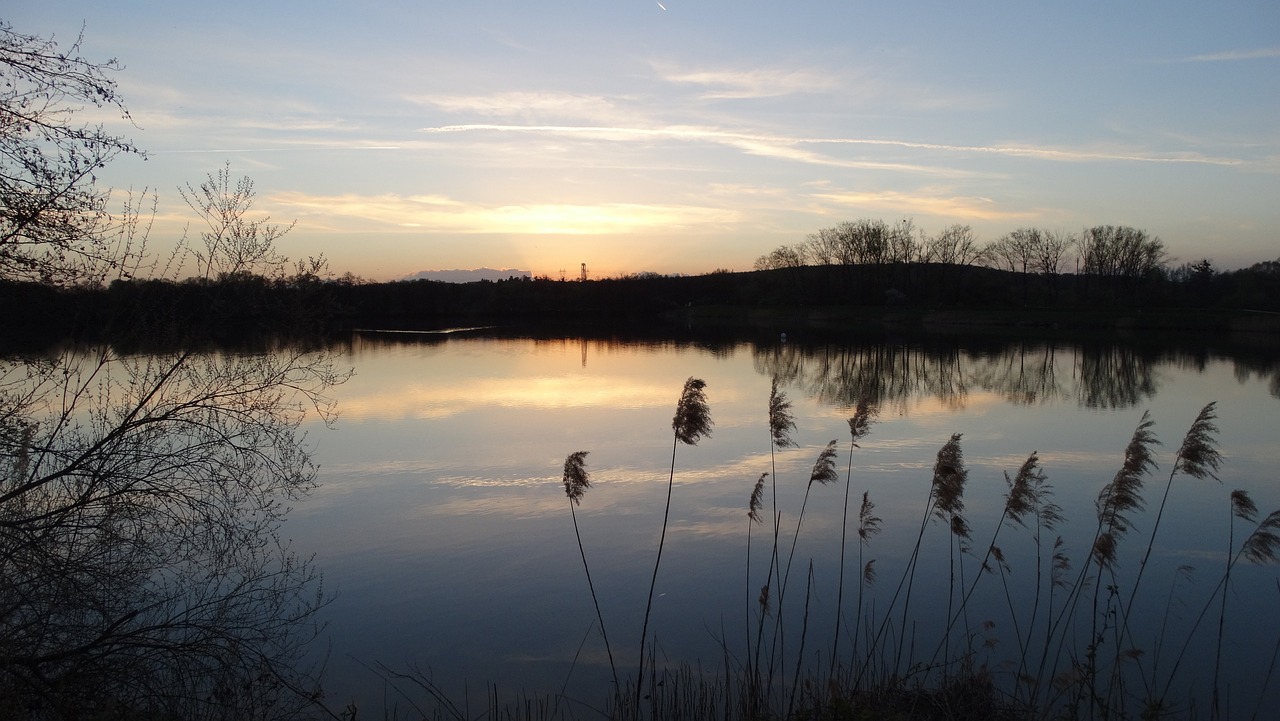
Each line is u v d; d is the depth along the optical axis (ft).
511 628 30.76
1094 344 182.29
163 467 25.52
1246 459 58.34
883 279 318.04
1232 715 22.84
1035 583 33.47
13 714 20.11
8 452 22.50
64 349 24.38
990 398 95.50
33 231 22.06
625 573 36.19
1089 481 52.19
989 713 21.75
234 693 23.72
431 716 24.22
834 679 23.26
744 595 33.40
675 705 23.34
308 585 34.96
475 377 113.50
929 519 43.47
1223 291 268.00
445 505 47.47
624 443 65.57
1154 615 30.07
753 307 333.42
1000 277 303.48
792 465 57.16
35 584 21.76
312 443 65.82
